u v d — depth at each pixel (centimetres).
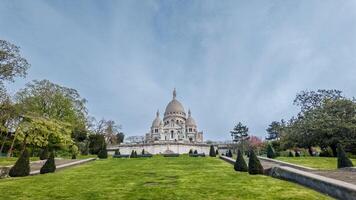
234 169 2677
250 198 1299
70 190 1636
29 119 4728
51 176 2366
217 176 2156
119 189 1639
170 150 9925
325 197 1243
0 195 1507
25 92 5731
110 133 9781
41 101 5853
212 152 6309
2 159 4066
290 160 3684
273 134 11725
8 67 3847
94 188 1695
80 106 6712
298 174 1623
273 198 1277
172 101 14575
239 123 12188
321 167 2788
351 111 5094
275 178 1939
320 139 5075
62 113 6122
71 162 3822
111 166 3441
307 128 5188
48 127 4947
